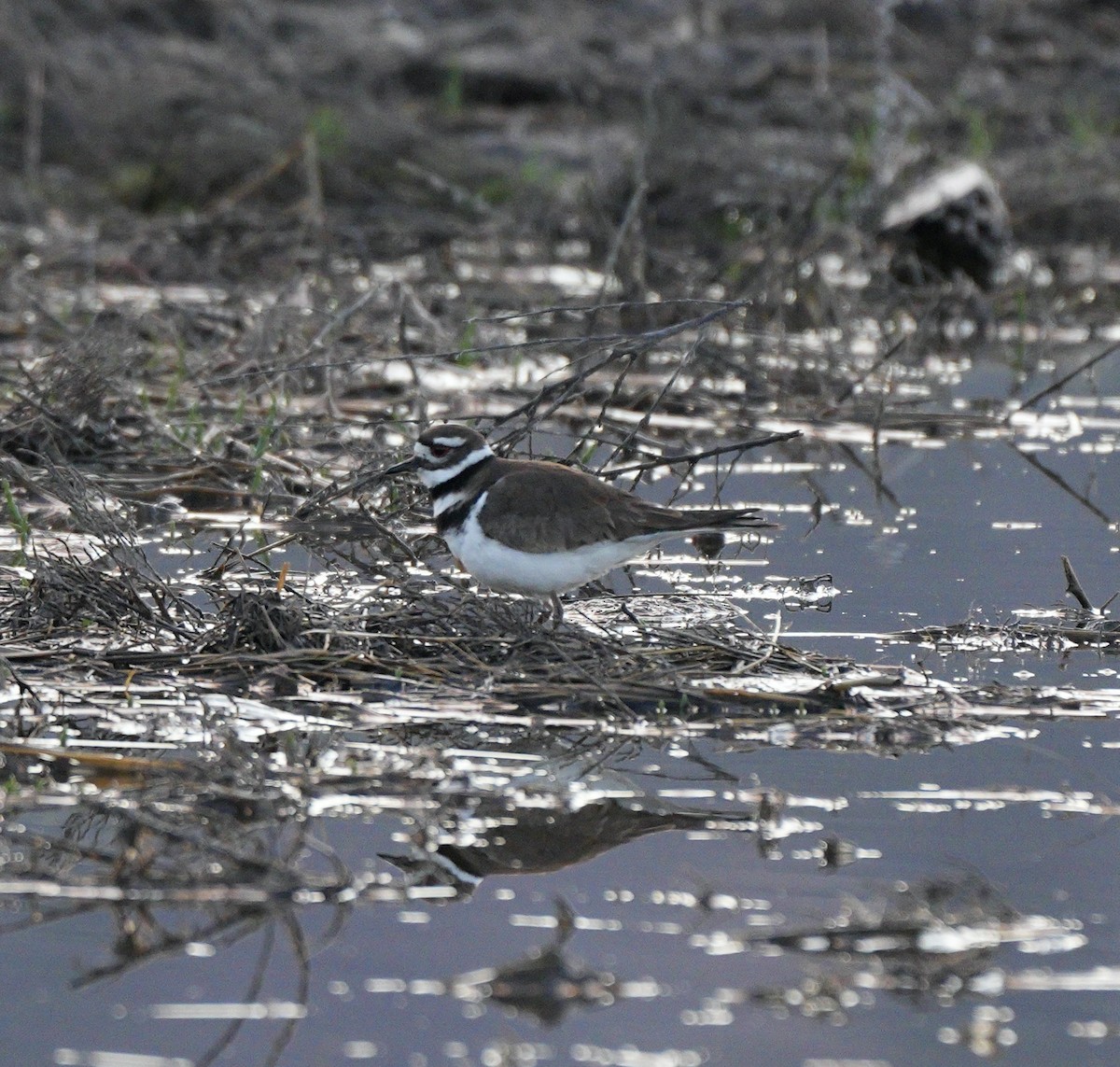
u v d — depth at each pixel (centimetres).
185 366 1831
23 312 2083
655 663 1127
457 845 906
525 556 1133
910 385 2142
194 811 933
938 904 843
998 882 866
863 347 2280
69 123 2967
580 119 3203
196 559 1383
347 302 2141
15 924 824
